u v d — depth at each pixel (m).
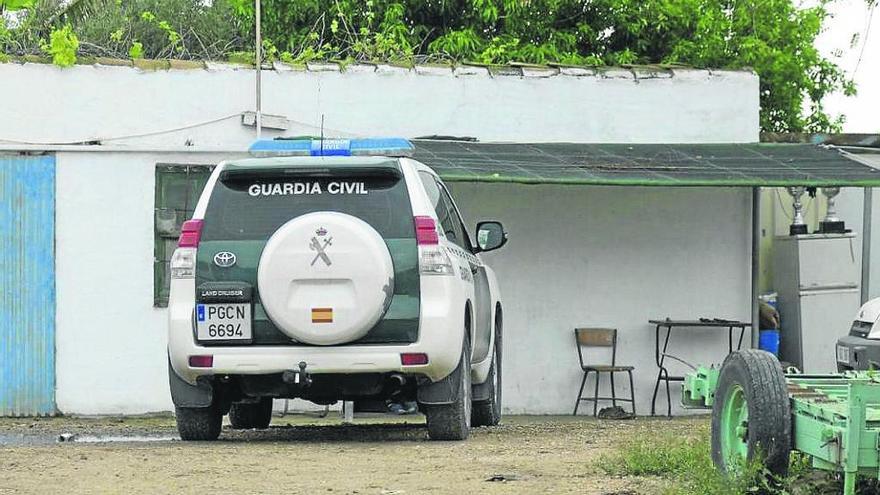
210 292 30.81
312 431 38.16
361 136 51.56
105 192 48.12
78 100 49.34
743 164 48.62
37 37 53.16
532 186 51.97
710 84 53.91
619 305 52.41
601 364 52.03
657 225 52.56
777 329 56.84
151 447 31.05
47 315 47.78
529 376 51.88
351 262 30.12
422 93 51.97
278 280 30.20
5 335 47.66
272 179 31.27
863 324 40.41
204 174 48.72
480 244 37.94
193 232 31.22
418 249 30.77
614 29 77.81
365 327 30.25
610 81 53.31
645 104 53.56
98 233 48.09
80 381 47.97
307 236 30.25
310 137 50.69
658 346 52.22
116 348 48.12
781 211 65.31
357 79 51.53
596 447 30.55
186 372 31.17
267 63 51.00
